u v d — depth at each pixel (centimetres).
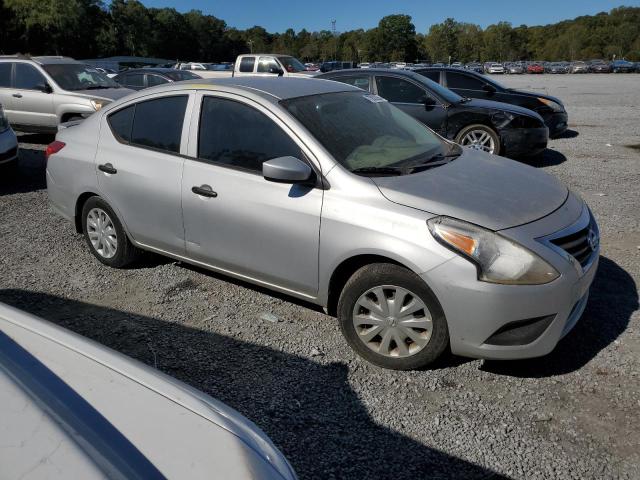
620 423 292
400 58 11694
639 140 1166
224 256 402
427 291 319
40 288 463
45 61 1115
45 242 576
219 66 3681
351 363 351
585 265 331
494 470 262
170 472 145
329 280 352
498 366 345
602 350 358
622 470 260
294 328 395
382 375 338
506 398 314
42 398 161
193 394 184
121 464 143
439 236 311
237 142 394
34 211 689
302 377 336
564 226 329
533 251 305
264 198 371
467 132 921
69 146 498
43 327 206
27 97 1089
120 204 460
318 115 388
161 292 453
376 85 972
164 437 158
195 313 418
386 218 325
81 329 396
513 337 308
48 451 141
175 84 443
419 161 386
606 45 11688
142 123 452
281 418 299
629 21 12050
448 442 281
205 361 354
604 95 2380
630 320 395
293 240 360
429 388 324
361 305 344
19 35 6556
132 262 496
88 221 500
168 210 427
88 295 450
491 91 1109
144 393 177
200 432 163
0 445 141
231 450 157
